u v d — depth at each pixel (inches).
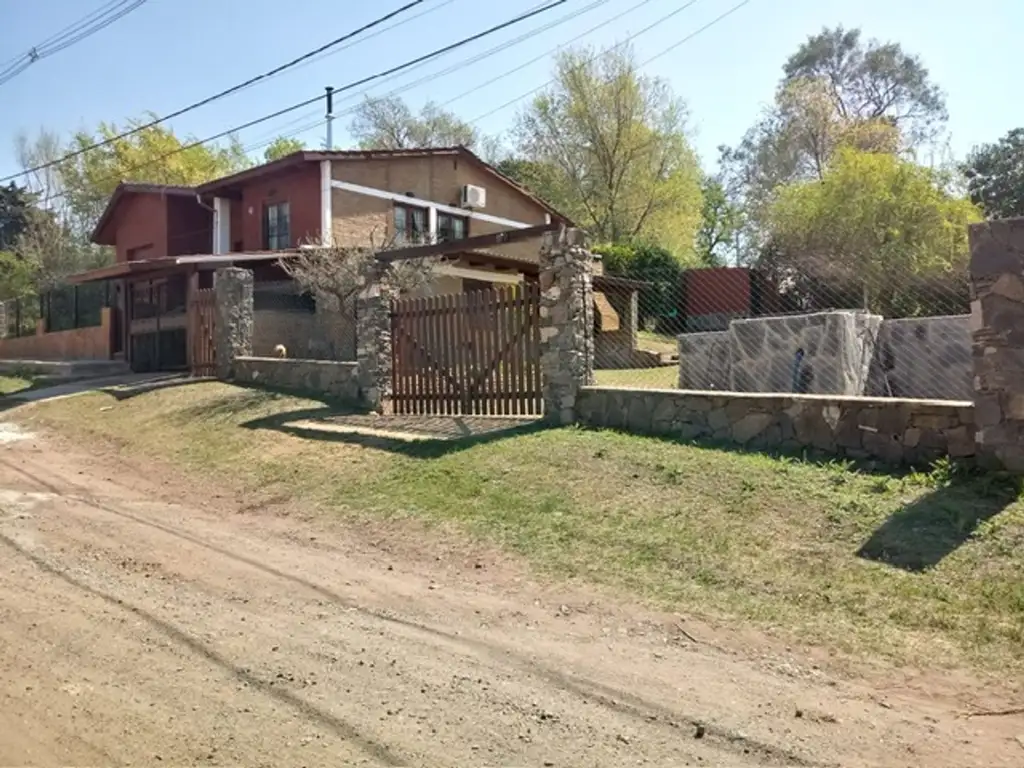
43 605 184.2
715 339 428.1
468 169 930.7
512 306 374.9
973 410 229.8
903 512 210.7
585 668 150.9
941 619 163.9
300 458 351.6
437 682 144.3
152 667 149.8
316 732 124.7
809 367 373.1
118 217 1042.1
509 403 376.2
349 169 800.3
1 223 1734.7
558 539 229.3
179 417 470.6
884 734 124.6
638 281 796.6
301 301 740.0
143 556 230.2
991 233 227.0
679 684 143.4
